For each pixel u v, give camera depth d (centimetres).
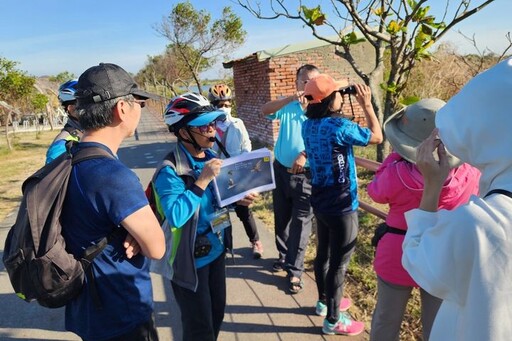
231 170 231
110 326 175
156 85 3703
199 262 228
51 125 3256
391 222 207
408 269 121
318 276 313
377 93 377
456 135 110
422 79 739
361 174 725
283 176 364
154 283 407
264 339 304
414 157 184
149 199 230
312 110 263
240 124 419
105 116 166
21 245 154
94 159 162
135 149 1416
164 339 316
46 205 155
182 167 219
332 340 296
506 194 101
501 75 101
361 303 341
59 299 162
